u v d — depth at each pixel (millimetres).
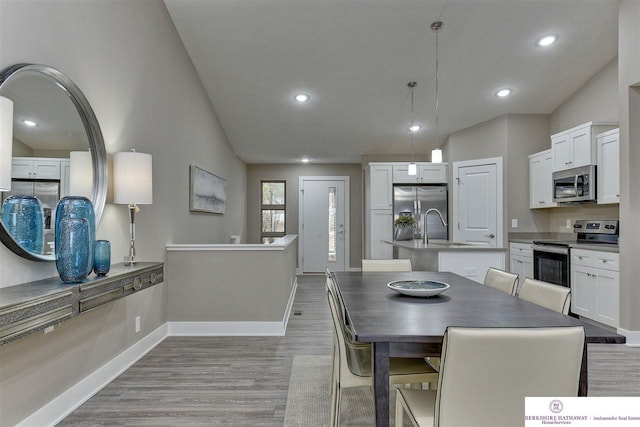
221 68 4066
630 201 3092
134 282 2232
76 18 2094
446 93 4527
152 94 3035
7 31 1629
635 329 3074
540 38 3572
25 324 1396
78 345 2105
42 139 1825
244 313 3436
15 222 1669
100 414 1999
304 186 7664
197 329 3420
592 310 3482
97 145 2248
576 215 4496
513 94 4555
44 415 1839
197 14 3324
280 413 2023
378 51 3756
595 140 3756
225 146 5625
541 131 5020
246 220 7551
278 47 3717
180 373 2539
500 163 5059
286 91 4488
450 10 3213
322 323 3814
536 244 4305
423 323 1386
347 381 1631
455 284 2229
